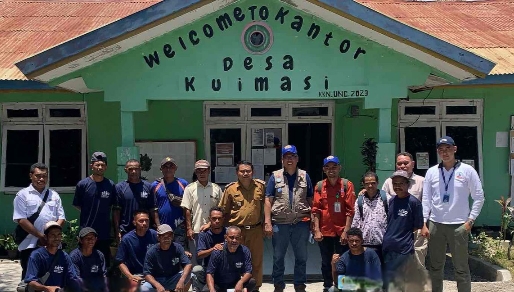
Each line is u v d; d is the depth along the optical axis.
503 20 12.41
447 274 8.38
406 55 7.80
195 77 7.72
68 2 13.34
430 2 13.77
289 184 6.92
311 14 7.66
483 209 10.62
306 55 7.79
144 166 10.25
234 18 7.68
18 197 6.51
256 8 7.68
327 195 6.84
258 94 7.77
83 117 10.34
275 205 6.88
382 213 6.45
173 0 7.21
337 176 6.86
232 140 10.59
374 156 10.12
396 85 7.88
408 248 6.32
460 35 11.27
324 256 6.92
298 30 7.74
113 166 10.33
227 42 7.71
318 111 10.64
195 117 10.50
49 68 7.21
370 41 7.77
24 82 9.77
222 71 7.73
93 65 7.66
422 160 10.61
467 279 6.64
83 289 6.20
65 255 6.19
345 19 7.45
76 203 6.93
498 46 10.61
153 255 6.42
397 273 6.27
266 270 8.54
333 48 7.80
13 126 10.27
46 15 12.23
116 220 7.04
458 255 6.61
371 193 6.53
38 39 10.75
